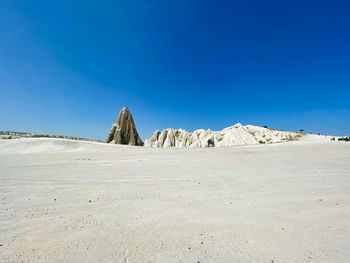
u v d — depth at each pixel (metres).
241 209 5.80
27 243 3.88
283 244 3.83
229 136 72.81
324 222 4.83
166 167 15.40
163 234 4.27
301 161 16.84
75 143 45.81
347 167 13.23
